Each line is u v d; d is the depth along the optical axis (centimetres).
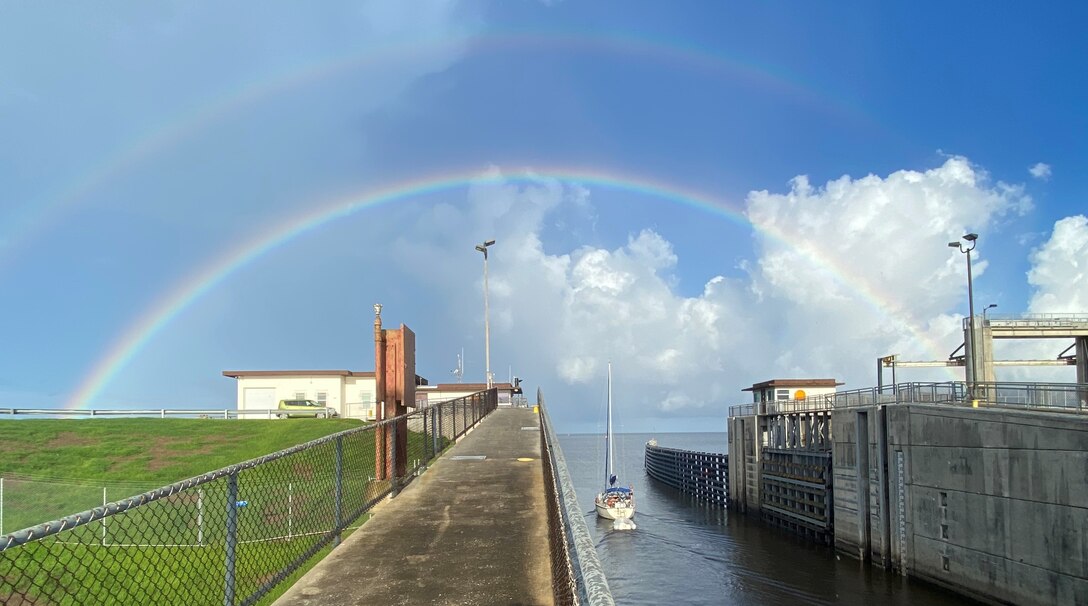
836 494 4891
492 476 1288
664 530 6494
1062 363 5781
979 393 3672
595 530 6569
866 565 4397
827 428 5375
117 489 2173
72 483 2195
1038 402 3216
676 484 10756
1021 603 2970
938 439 3622
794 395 7006
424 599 595
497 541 796
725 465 8288
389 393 1564
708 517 7356
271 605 582
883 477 4200
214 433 3325
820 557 4834
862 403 4675
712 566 4853
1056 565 2778
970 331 4991
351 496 989
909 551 3900
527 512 961
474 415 2567
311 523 845
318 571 681
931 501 3678
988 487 3209
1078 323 5341
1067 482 2734
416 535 827
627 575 4672
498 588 623
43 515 1859
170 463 2700
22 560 877
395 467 1167
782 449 6216
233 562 553
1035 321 5359
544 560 712
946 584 3528
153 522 1145
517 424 2641
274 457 646
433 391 5797
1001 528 3114
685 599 4053
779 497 6328
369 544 786
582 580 220
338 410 5447
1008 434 3080
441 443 1742
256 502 934
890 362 6216
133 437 3173
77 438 3092
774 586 4166
